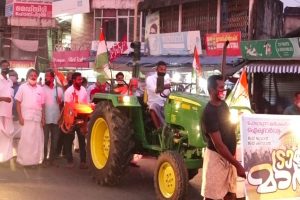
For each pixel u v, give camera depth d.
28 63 36.34
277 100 15.91
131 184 8.51
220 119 5.17
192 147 7.15
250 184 5.61
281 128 5.81
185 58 19.75
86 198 7.38
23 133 9.47
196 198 7.66
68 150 10.11
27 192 7.57
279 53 14.16
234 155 5.34
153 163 10.59
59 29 36.97
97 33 30.52
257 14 18.80
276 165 5.77
